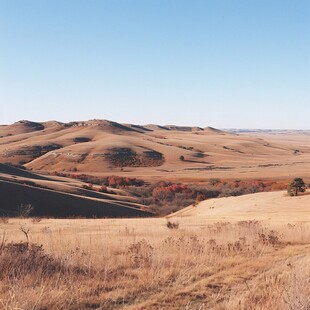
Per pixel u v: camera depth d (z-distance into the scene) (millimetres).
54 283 7922
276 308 6094
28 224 31547
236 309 6504
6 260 8758
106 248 12258
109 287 8039
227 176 191750
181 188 125375
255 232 17656
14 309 6137
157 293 7707
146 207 102750
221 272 9547
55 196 81938
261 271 9734
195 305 7020
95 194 108812
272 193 80250
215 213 67750
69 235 16422
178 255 11039
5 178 100062
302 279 7195
